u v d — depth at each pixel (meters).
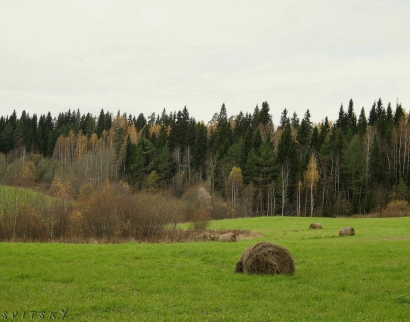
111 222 37.81
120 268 17.92
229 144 104.00
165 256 21.61
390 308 11.62
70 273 16.64
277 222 57.34
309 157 89.00
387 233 36.12
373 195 80.62
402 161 91.12
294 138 104.88
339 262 18.89
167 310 11.48
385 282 14.68
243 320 10.59
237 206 81.69
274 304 12.12
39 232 38.31
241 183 88.06
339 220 59.47
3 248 23.53
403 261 18.67
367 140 93.31
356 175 85.94
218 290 13.89
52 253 21.92
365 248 23.12
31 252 22.17
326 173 93.19
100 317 10.88
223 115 142.00
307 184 82.44
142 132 133.00
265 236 36.62
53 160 109.56
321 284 14.75
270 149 92.19
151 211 38.78
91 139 128.25
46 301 12.38
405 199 77.25
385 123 101.31
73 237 36.06
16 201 41.75
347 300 12.54
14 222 37.59
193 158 106.19
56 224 39.28
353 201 81.31
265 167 88.50
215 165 95.12
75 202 55.25
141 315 11.02
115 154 110.50
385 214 69.88
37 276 16.20
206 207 72.88
